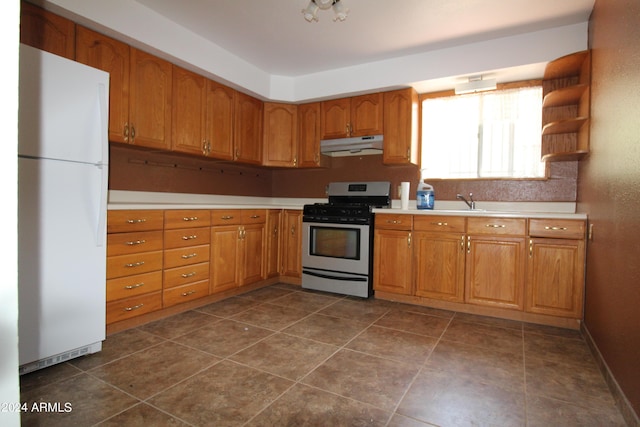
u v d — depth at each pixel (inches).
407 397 63.7
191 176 138.8
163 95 112.3
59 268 72.7
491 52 116.4
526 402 62.9
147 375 70.3
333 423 55.7
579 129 109.4
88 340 78.2
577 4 94.8
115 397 62.2
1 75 25.1
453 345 88.3
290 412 58.5
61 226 72.8
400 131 137.6
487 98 131.3
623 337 62.1
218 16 106.0
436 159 140.5
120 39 98.9
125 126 101.5
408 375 72.1
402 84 132.9
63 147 72.5
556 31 107.7
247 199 167.3
